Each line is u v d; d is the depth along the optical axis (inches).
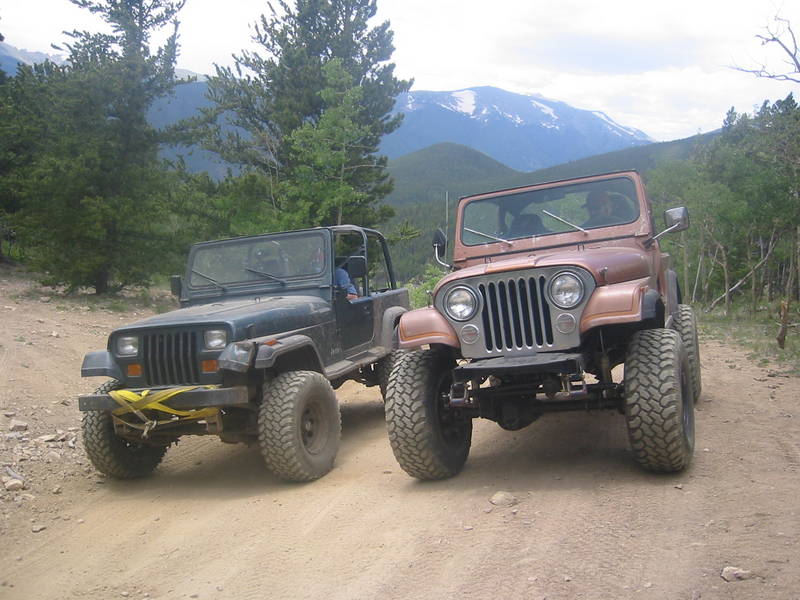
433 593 127.4
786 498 155.5
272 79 978.1
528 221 244.1
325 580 139.1
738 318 803.4
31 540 180.2
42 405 309.9
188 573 150.9
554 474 194.2
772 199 838.5
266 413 212.7
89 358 227.5
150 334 223.5
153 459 242.8
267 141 953.5
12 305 592.7
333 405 233.1
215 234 753.0
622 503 162.2
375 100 976.3
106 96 692.1
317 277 277.7
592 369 208.7
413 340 192.1
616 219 234.7
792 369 349.7
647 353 178.2
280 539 165.9
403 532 161.0
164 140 734.5
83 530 186.4
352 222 902.4
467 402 191.8
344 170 844.6
